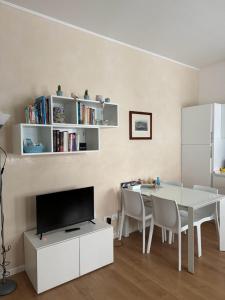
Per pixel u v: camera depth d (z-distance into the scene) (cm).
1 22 235
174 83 418
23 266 257
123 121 344
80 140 298
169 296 215
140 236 347
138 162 368
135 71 356
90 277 245
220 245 296
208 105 398
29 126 243
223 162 416
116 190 339
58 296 217
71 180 291
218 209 298
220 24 284
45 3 239
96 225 275
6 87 239
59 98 256
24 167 254
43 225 247
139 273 251
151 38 324
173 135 424
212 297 213
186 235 346
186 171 435
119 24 285
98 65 312
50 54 269
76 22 279
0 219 240
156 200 275
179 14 262
